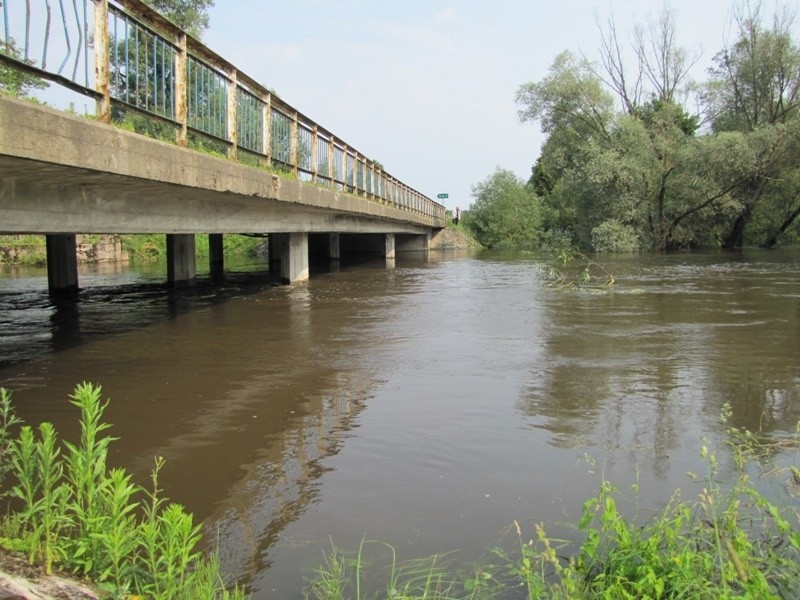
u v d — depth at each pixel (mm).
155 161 6254
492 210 48812
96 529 2572
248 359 7250
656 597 2342
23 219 5730
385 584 2809
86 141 5055
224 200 9820
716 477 3850
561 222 49000
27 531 2910
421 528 3305
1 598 2162
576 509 3496
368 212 18312
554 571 2869
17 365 6961
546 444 4465
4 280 19281
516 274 19641
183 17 24906
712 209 32031
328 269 22938
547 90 33156
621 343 7945
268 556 3055
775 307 11070
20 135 4266
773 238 35500
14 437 4590
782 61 31812
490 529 3285
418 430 4770
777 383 5957
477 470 4023
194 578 2691
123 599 2330
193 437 4672
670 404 5352
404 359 7188
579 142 33438
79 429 4820
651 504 3518
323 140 14195
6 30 4238
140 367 6871
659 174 32094
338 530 3299
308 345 8047
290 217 14352
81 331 9180
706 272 18875
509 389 5875
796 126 28578
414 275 19703
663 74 35062
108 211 7184
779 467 3984
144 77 6449
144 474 4012
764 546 2924
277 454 4336
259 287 15703
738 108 34375
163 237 33062
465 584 2695
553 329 9031
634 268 20750
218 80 8562
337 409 5324
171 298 13359
